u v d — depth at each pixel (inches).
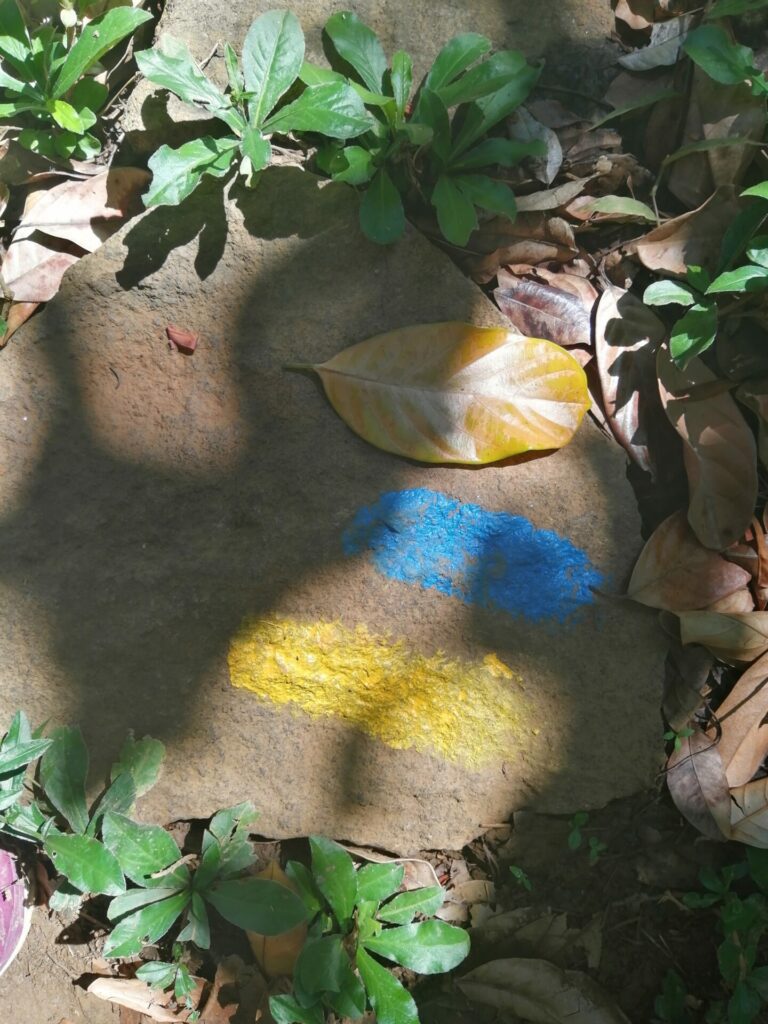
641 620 22.7
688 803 22.1
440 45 24.9
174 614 22.8
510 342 22.7
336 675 22.5
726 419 23.0
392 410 22.8
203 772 22.5
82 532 23.1
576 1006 21.6
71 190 25.1
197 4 25.1
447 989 22.0
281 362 23.5
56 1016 22.7
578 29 25.2
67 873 20.8
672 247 23.9
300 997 20.5
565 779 22.3
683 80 24.5
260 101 22.6
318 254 23.6
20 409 23.6
